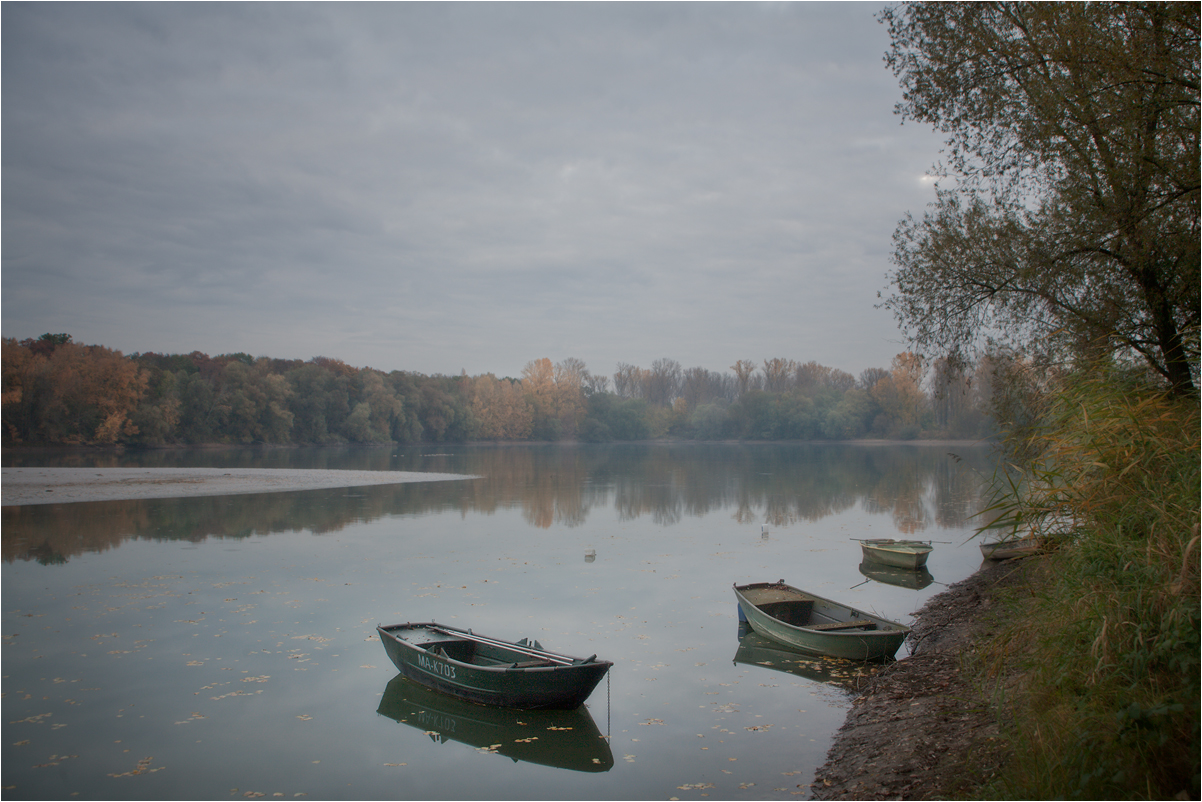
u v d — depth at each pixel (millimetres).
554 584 17688
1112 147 12211
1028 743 5992
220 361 103938
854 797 6980
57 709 10172
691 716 9891
